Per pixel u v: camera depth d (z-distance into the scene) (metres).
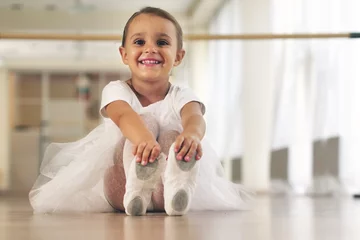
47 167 2.00
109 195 1.88
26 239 1.10
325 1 3.96
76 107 8.92
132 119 1.76
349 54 3.60
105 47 9.61
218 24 7.32
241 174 5.87
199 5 7.29
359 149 3.49
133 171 1.66
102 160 1.87
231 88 6.35
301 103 4.31
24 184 8.15
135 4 7.78
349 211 2.03
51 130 8.84
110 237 1.12
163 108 1.89
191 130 1.71
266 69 5.43
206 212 1.88
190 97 1.90
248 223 1.45
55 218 1.66
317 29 4.09
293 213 1.88
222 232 1.22
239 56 6.01
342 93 3.70
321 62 4.01
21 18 8.04
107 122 1.90
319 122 3.95
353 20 3.55
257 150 5.50
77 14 8.12
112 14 8.16
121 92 1.89
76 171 1.91
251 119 5.53
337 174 3.77
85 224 1.43
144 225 1.39
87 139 1.96
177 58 2.03
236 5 6.21
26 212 2.09
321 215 1.78
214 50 7.47
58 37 2.96
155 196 1.76
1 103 10.54
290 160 4.45
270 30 5.30
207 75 7.99
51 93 11.05
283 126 4.62
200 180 1.88
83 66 10.83
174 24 1.99
